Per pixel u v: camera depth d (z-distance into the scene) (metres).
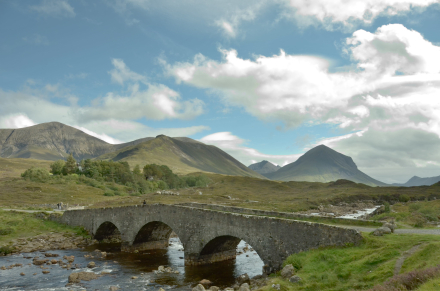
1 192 113.88
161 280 35.94
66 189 130.62
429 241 22.80
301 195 167.12
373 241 25.14
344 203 136.62
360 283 20.73
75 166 175.38
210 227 38.97
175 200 119.75
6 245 53.44
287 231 30.44
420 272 17.67
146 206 49.84
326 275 23.12
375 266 22.03
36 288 33.69
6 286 34.38
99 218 60.12
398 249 22.95
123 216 54.28
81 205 101.12
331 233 27.39
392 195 153.38
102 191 137.38
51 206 96.25
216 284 33.91
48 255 49.72
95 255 50.09
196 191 175.38
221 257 44.75
